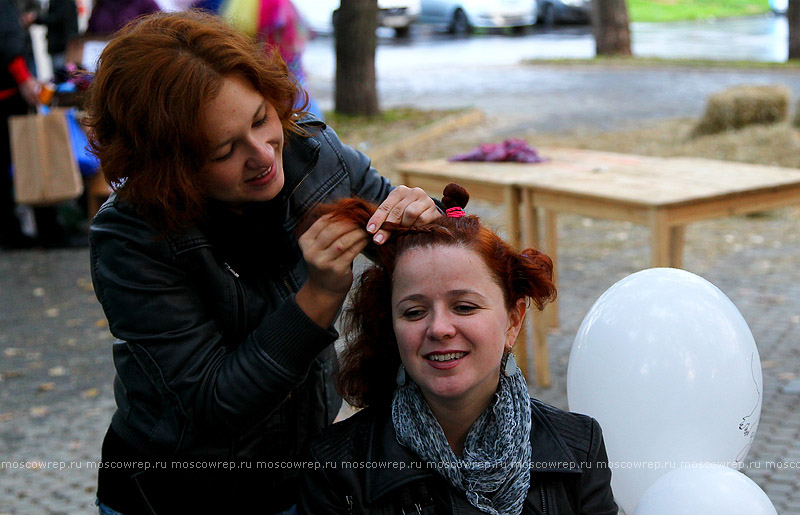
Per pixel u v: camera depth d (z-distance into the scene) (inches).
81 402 179.5
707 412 77.0
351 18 488.7
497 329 61.6
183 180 59.2
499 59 770.8
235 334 66.5
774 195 161.2
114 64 59.2
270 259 68.2
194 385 62.5
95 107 61.3
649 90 578.2
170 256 62.7
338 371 70.7
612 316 81.0
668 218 147.7
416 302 61.2
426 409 62.9
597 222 306.7
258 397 61.3
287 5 215.9
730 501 63.3
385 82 657.0
